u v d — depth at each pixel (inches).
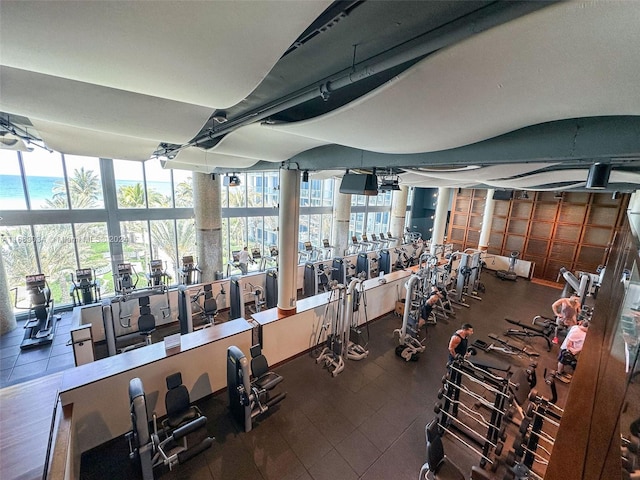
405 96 63.6
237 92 62.2
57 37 41.1
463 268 309.7
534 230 428.1
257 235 391.2
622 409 44.4
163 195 311.7
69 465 95.5
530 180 215.6
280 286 193.5
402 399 164.7
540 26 37.6
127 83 58.3
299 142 139.4
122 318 219.6
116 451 125.5
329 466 123.5
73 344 161.0
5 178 233.3
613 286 121.6
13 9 33.7
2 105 80.1
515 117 75.4
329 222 470.0
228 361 142.5
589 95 56.9
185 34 40.8
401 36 56.2
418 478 119.8
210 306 236.5
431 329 252.7
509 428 150.7
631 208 321.7
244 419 136.1
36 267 255.3
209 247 310.3
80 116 90.1
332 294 213.2
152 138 115.0
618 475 35.6
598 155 78.0
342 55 64.4
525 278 416.5
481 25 41.0
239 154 159.9
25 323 241.3
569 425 60.0
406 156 128.2
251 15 36.5
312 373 184.2
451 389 145.1
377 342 225.9
